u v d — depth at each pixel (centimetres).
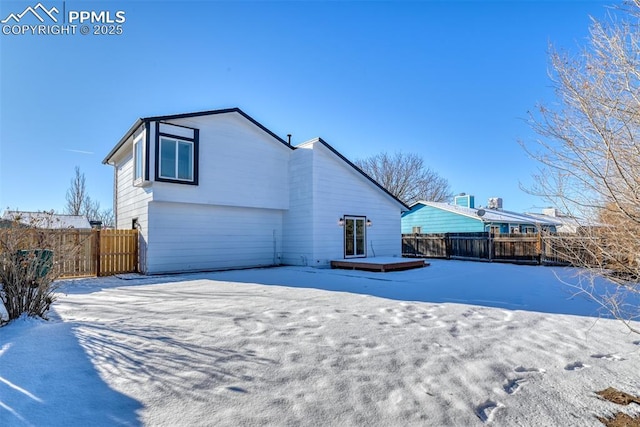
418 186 3266
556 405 247
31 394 243
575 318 488
